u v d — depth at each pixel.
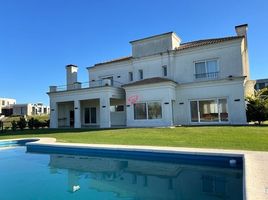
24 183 8.52
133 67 29.11
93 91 27.08
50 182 8.62
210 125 21.86
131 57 30.12
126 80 30.38
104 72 32.09
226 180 7.87
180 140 13.99
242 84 22.36
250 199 4.58
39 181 8.77
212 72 24.67
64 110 33.56
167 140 14.23
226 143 12.09
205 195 6.59
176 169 9.52
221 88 23.31
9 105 96.81
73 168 10.61
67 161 11.97
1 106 96.69
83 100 29.61
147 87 24.70
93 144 13.48
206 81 23.84
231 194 6.57
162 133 17.36
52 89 30.00
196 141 13.30
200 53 25.30
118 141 14.66
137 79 28.73
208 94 23.94
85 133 20.25
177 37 28.38
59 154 13.77
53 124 29.94
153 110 24.45
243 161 8.12
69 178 9.08
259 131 15.48
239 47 23.39
